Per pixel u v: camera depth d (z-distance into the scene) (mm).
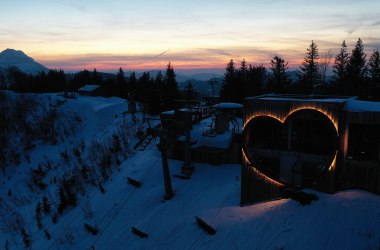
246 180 20750
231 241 17188
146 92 59906
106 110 55375
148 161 30500
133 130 41156
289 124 19516
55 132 48438
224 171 26438
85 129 49812
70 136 47875
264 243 16141
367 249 14062
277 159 21219
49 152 43344
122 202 25484
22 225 27312
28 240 24219
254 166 20281
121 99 75500
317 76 67062
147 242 20109
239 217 19141
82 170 32156
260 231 17078
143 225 21578
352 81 57656
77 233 23656
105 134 43562
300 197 18047
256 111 19922
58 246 22906
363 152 18062
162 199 24094
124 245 20781
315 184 18531
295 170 18641
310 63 66500
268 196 20031
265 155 20391
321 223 16047
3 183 37344
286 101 18797
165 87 55438
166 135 24141
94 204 26422
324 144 20266
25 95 65562
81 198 28281
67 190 28156
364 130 17938
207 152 27266
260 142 22344
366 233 14914
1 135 46938
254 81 54719
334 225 15719
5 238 26125
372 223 15367
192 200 23078
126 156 33375
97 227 23375
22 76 119438
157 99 48531
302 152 19094
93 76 102688
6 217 29781
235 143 27562
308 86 62500
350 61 58812
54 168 37844
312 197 17812
